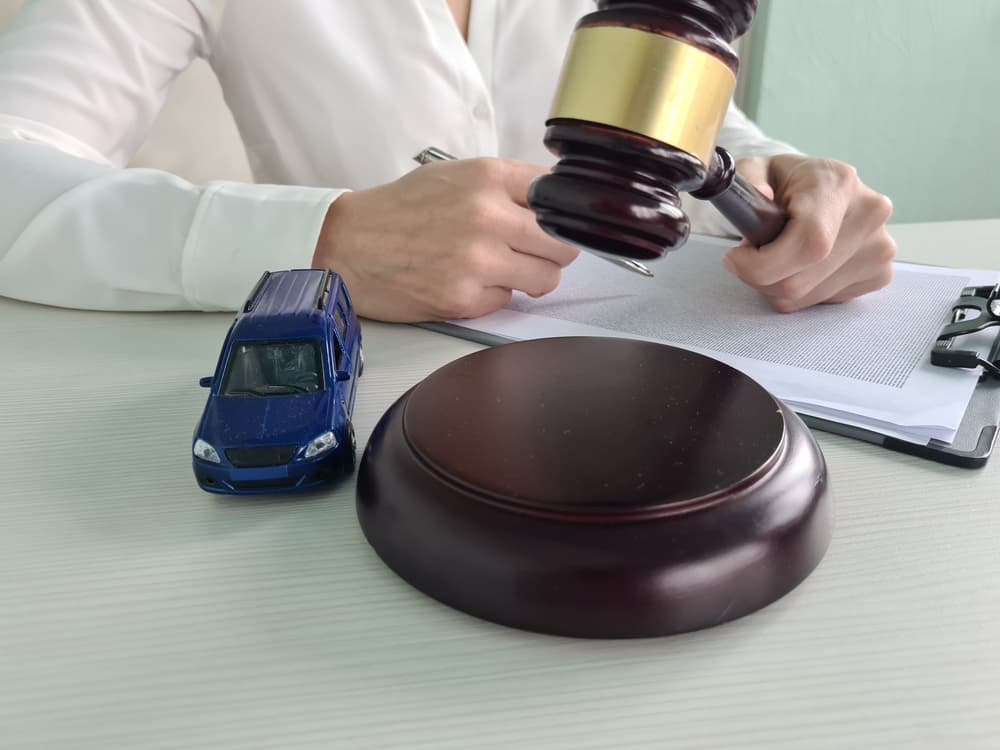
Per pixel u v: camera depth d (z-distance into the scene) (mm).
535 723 213
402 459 281
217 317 555
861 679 225
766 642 241
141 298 546
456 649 241
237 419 316
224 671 233
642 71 243
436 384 329
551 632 242
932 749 200
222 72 919
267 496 329
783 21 1653
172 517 315
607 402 308
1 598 267
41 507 322
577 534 239
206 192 542
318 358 336
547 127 267
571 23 992
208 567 283
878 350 453
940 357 424
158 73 814
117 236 541
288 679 230
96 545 297
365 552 291
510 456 270
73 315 559
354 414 394
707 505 247
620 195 246
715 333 490
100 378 452
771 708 215
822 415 382
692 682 226
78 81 715
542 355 358
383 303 524
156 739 209
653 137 245
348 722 214
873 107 1760
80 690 227
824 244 477
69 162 581
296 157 917
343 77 864
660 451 272
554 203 253
